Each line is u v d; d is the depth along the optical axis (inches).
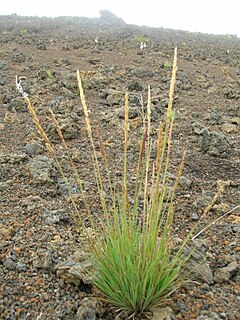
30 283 99.7
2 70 343.9
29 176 159.6
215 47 578.6
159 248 87.3
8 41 503.5
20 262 107.0
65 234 120.0
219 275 100.8
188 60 441.7
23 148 189.6
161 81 330.0
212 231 125.3
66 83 289.3
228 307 91.1
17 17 1069.8
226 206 139.4
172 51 485.1
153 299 89.4
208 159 186.5
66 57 410.3
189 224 129.6
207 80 346.6
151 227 88.4
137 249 89.5
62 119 216.1
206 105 276.5
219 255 112.3
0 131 211.6
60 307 92.0
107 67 365.7
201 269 100.3
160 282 89.4
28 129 214.8
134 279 85.7
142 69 349.1
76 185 153.0
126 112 85.2
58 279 100.0
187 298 93.0
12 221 127.0
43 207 135.0
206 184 161.5
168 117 84.0
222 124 235.0
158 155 85.7
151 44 544.4
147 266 85.0
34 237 118.0
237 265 104.7
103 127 222.2
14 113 230.8
